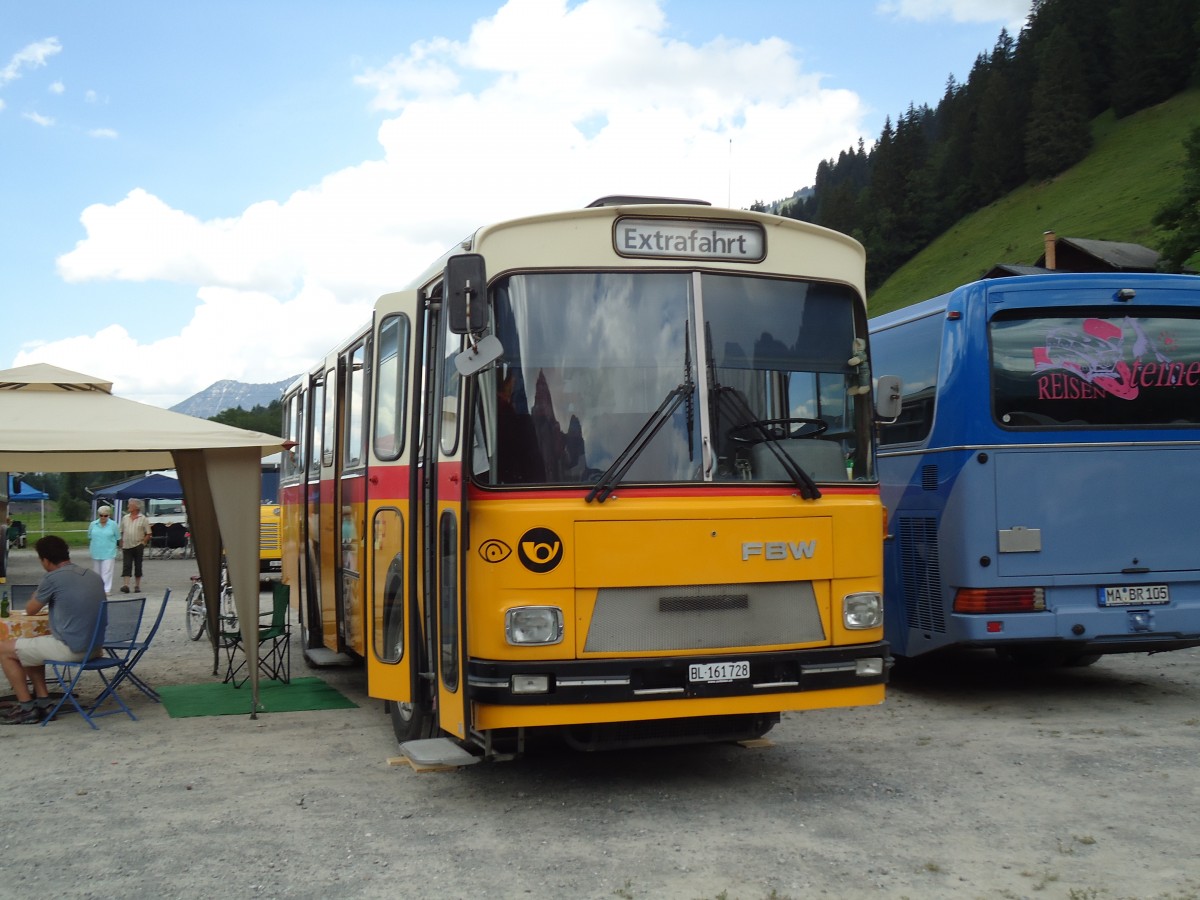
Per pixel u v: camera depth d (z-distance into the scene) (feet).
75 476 316.40
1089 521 31.83
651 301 22.54
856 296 24.38
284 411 52.90
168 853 19.45
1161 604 31.99
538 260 22.26
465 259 20.74
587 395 21.80
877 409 24.50
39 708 32.22
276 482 101.65
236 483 32.89
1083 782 23.41
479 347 20.66
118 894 17.44
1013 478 31.68
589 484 21.35
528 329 21.91
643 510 21.30
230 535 32.73
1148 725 29.19
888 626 36.29
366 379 31.09
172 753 27.61
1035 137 449.48
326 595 38.14
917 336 34.96
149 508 147.95
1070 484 31.86
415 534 24.59
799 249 23.91
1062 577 31.60
